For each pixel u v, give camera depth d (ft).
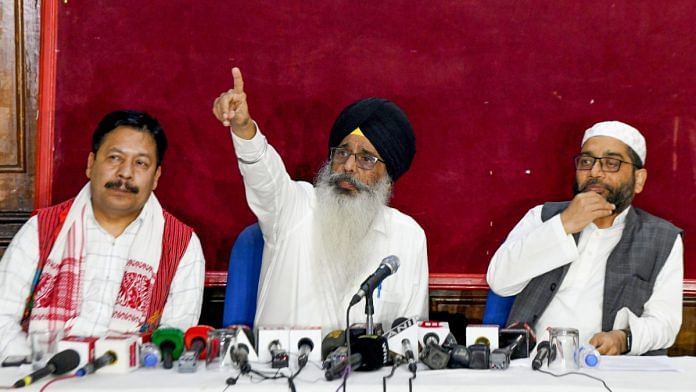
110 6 13.55
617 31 13.84
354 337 9.17
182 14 13.66
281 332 9.36
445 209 14.10
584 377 8.52
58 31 13.47
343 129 11.77
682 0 13.78
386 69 13.87
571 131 13.94
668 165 13.93
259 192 11.21
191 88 13.74
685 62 13.85
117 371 8.54
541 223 12.35
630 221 12.01
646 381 8.38
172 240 11.59
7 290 10.79
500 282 11.99
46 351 8.80
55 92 13.50
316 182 12.13
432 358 8.87
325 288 11.46
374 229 11.72
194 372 8.61
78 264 11.07
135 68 13.64
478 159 14.02
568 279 11.97
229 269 12.00
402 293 11.69
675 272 11.85
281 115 13.88
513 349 9.66
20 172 13.53
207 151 13.85
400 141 11.77
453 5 13.80
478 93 13.93
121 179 10.98
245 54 13.76
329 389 7.97
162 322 11.32
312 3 13.76
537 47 13.85
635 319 11.15
